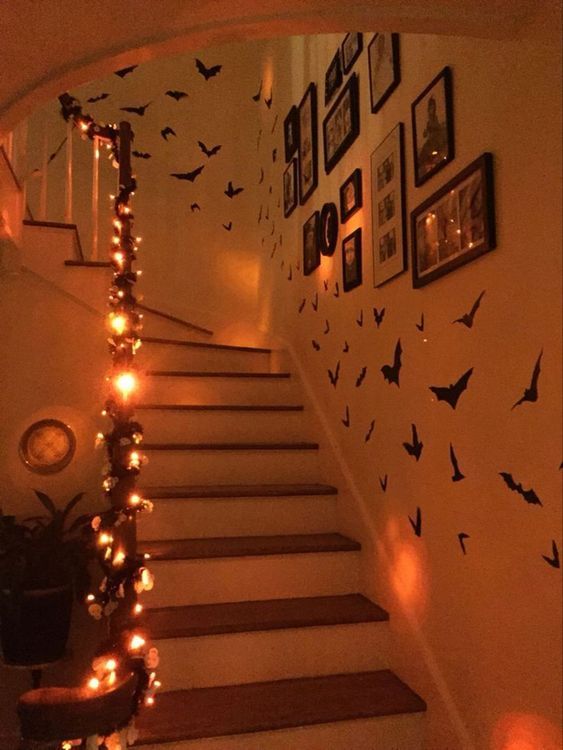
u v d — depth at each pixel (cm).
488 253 142
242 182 428
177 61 426
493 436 140
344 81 256
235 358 347
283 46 369
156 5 118
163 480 253
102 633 255
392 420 197
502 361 136
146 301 402
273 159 389
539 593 123
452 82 161
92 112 409
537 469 124
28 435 267
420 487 175
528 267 127
